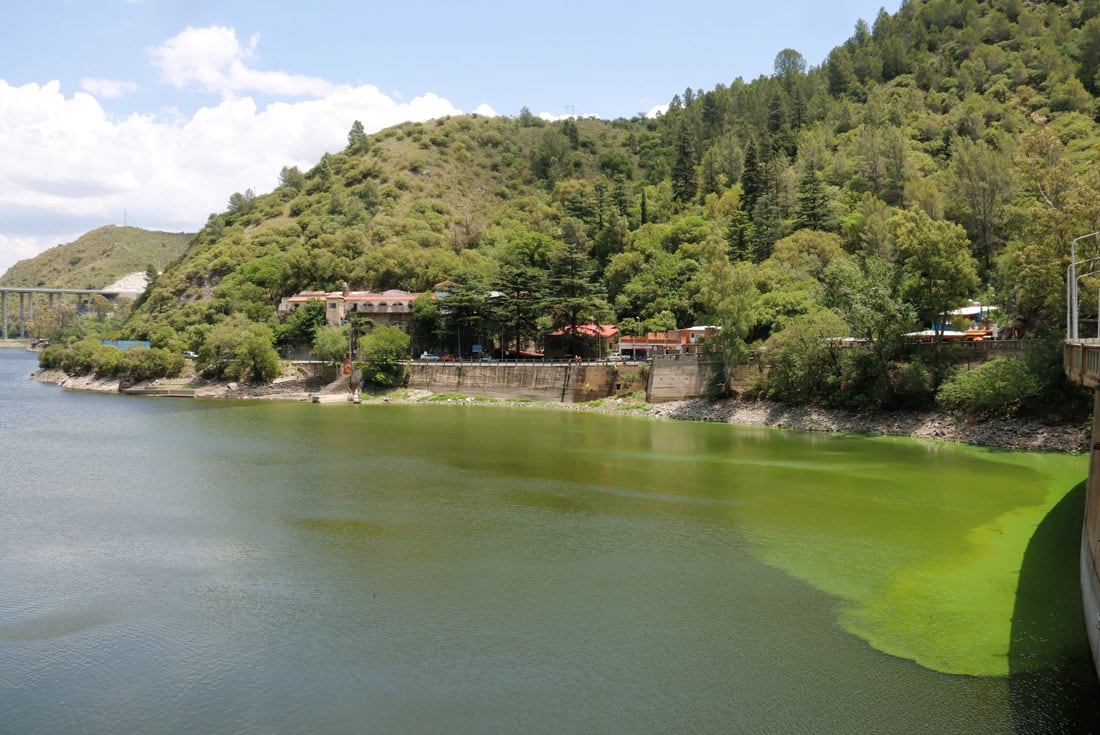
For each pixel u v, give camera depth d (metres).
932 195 144.38
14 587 40.41
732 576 41.44
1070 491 60.06
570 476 68.81
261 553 46.09
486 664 31.27
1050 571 41.00
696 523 52.28
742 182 195.88
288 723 26.95
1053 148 88.38
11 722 27.22
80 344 192.12
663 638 33.59
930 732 25.75
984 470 69.69
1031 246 85.62
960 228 95.25
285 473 70.62
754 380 113.56
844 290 98.56
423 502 58.78
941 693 28.30
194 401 142.75
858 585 39.81
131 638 34.03
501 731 26.31
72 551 46.69
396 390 146.12
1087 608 29.95
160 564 44.16
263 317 185.88
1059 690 28.30
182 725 26.92
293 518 54.12
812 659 31.34
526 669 30.80
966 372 91.06
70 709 28.08
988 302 117.31
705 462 75.69
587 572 42.28
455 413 122.75
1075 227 81.81
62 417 116.50
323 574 42.22
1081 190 81.31
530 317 149.50
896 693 28.39
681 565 43.34
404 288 196.00
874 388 98.44
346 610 37.03
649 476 68.56
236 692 29.19
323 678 30.19
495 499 59.81
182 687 29.59
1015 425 84.75
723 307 112.56
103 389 166.38
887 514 54.09
